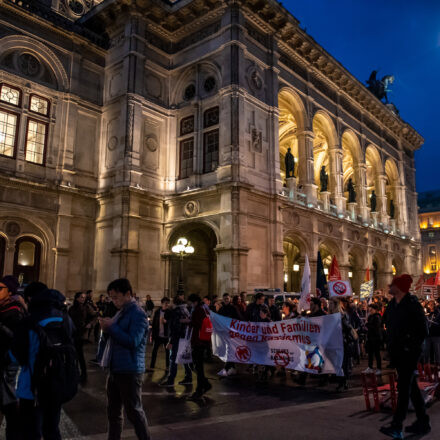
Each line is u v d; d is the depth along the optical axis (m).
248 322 11.80
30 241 24.19
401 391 6.42
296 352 11.02
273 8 27.42
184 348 10.55
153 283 25.78
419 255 48.53
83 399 9.18
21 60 24.84
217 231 23.94
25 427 4.45
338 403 8.66
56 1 32.81
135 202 25.38
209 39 27.16
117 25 28.30
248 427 6.72
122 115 26.36
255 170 25.64
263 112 27.17
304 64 32.06
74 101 26.66
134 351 5.24
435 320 11.98
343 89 36.72
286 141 45.19
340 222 32.97
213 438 6.15
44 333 4.46
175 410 8.41
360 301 19.73
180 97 28.62
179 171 27.66
